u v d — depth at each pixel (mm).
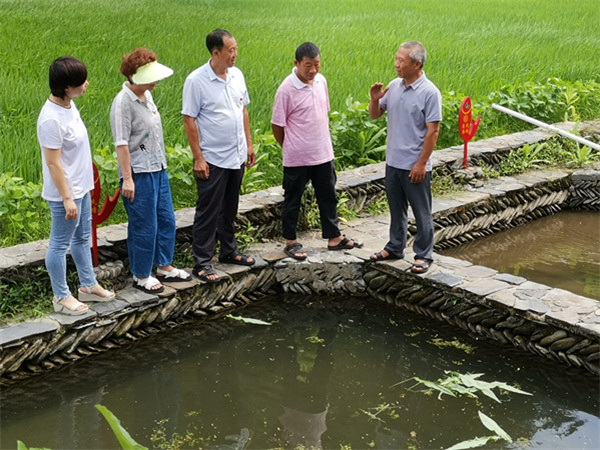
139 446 2322
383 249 6469
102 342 5488
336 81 10906
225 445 4434
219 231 6211
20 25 15125
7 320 5258
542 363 5445
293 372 5320
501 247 7793
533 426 4695
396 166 5969
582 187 8859
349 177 7762
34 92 9391
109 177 6906
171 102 9477
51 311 5387
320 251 6621
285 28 16594
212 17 18297
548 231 8281
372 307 6340
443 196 7969
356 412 4824
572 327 5297
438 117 5676
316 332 5918
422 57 5617
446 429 4645
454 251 7660
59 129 4824
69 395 4945
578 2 24344
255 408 4855
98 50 12844
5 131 8016
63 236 5129
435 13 20688
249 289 6344
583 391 5105
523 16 20359
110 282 5840
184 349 5613
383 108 6105
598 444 4516
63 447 4375
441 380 5109
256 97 9742
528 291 5809
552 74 12703
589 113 11047
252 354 5566
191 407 4848
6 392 4922
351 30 16531
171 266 5973
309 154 6176
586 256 7566
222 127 5719
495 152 8805
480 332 5848
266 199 7031
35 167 7277
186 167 7512
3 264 5484
